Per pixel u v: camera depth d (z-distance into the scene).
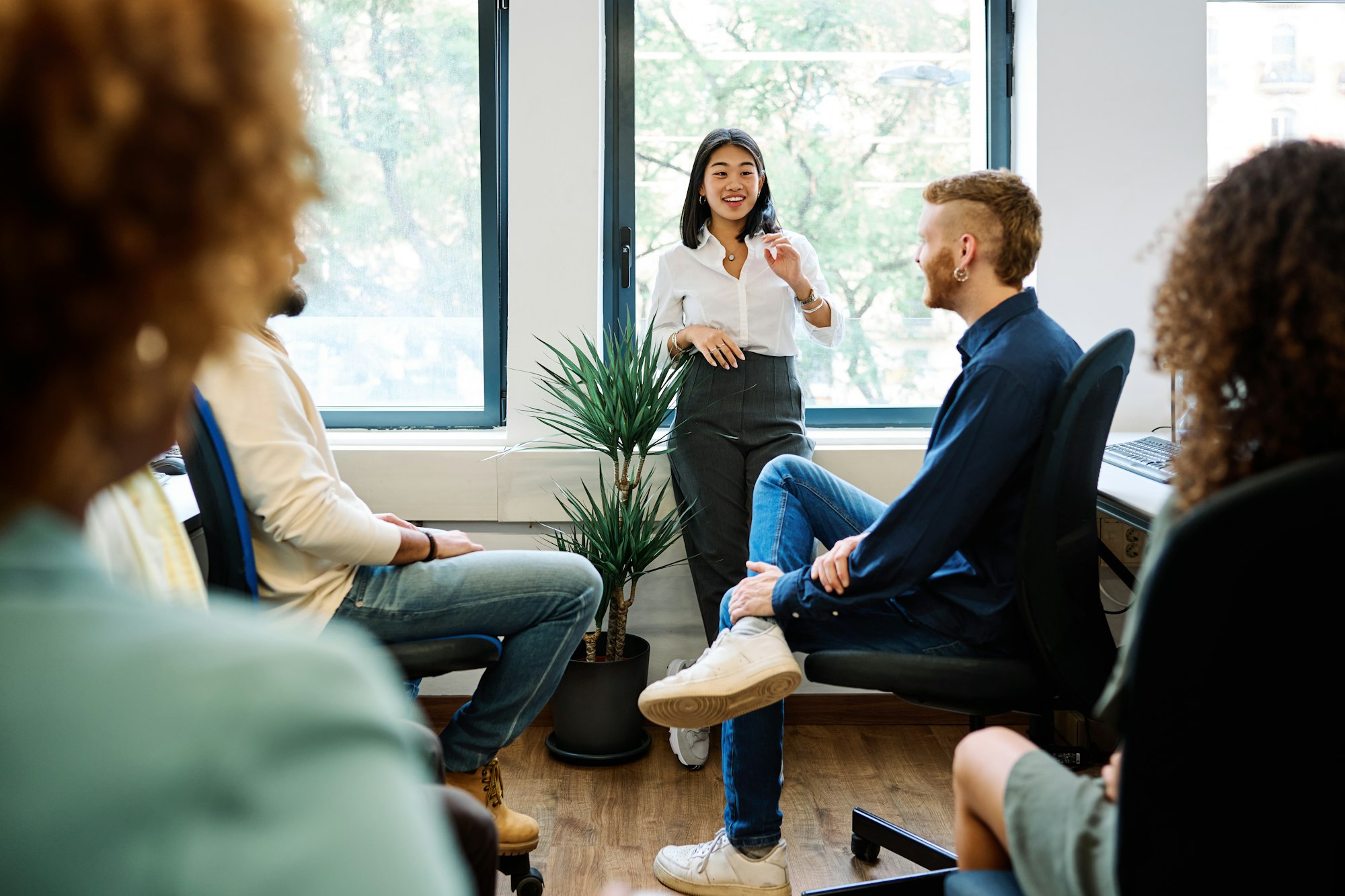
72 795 0.33
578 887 2.19
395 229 3.19
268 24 0.42
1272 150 0.97
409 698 2.09
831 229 3.26
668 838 2.40
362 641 0.42
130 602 0.39
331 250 3.19
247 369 1.80
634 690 2.78
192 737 0.34
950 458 1.79
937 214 1.96
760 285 2.91
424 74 3.14
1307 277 0.90
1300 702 0.81
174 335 0.42
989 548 1.87
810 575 1.91
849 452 3.01
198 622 0.38
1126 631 1.08
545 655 2.06
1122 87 3.01
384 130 3.16
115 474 0.46
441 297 3.22
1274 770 0.83
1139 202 3.04
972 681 1.83
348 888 0.33
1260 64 3.17
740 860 2.11
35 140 0.37
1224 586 0.80
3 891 0.33
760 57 3.20
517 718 2.08
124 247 0.39
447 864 0.38
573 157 3.00
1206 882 0.86
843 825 2.47
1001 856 1.23
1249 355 0.94
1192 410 1.02
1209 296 0.96
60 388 0.40
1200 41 3.00
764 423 2.86
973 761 1.22
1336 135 3.19
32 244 0.38
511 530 3.04
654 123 3.20
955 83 3.23
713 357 2.84
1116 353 1.71
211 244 0.41
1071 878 1.01
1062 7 2.99
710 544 2.84
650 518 2.76
